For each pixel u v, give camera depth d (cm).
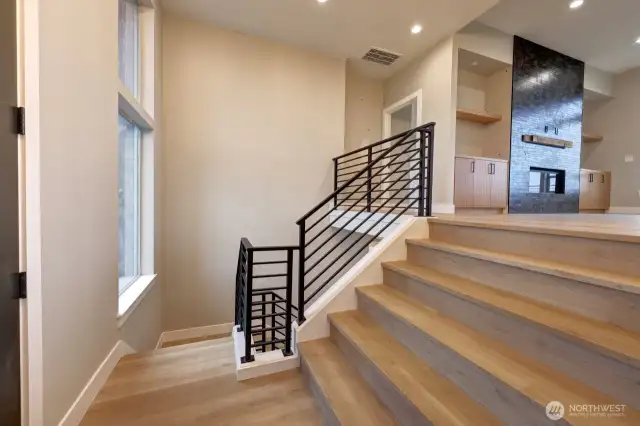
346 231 438
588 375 99
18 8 112
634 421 83
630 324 104
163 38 360
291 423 144
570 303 123
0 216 104
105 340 182
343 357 177
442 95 419
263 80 416
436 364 136
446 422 104
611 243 123
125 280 278
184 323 379
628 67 568
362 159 526
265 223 423
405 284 200
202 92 383
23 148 114
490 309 133
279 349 207
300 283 206
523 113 472
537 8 396
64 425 135
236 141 403
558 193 514
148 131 304
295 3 342
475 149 494
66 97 139
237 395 166
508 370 109
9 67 108
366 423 123
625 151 587
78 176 151
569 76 522
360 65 495
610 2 382
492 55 440
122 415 150
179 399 162
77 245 149
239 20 375
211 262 392
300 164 443
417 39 416
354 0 336
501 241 175
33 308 117
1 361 104
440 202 423
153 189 307
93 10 167
